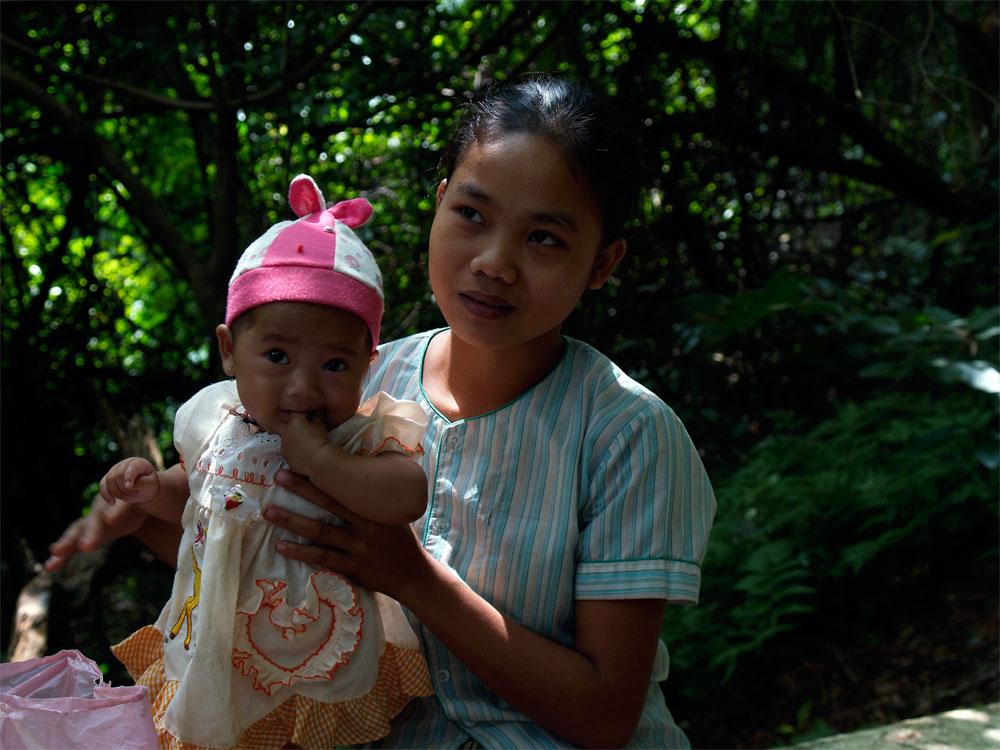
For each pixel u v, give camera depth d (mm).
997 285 5496
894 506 3713
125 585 6043
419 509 1294
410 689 1416
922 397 4230
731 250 5871
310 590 1312
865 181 6016
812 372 5055
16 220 5785
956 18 5000
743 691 3666
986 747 2033
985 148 5746
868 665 3549
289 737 1410
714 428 5078
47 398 5680
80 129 4590
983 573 3732
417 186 4969
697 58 5586
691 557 1379
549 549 1392
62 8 4758
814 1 5344
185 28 4742
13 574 5293
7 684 1385
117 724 1299
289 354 1319
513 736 1367
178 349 5984
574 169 1325
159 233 4578
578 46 4848
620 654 1354
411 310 4773
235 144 4344
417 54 4363
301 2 4195
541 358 1491
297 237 1359
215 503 1324
